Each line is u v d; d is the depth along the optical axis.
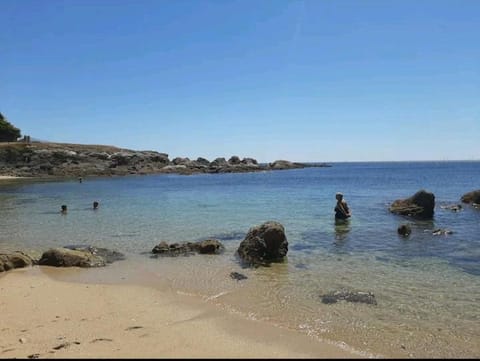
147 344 9.32
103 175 113.75
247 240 19.30
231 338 9.80
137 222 30.39
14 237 24.89
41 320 11.06
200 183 85.06
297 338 9.88
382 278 15.39
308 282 14.91
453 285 14.45
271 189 66.31
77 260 17.81
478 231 25.30
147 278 15.68
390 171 154.88
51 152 114.50
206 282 15.04
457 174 120.00
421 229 26.25
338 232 25.39
